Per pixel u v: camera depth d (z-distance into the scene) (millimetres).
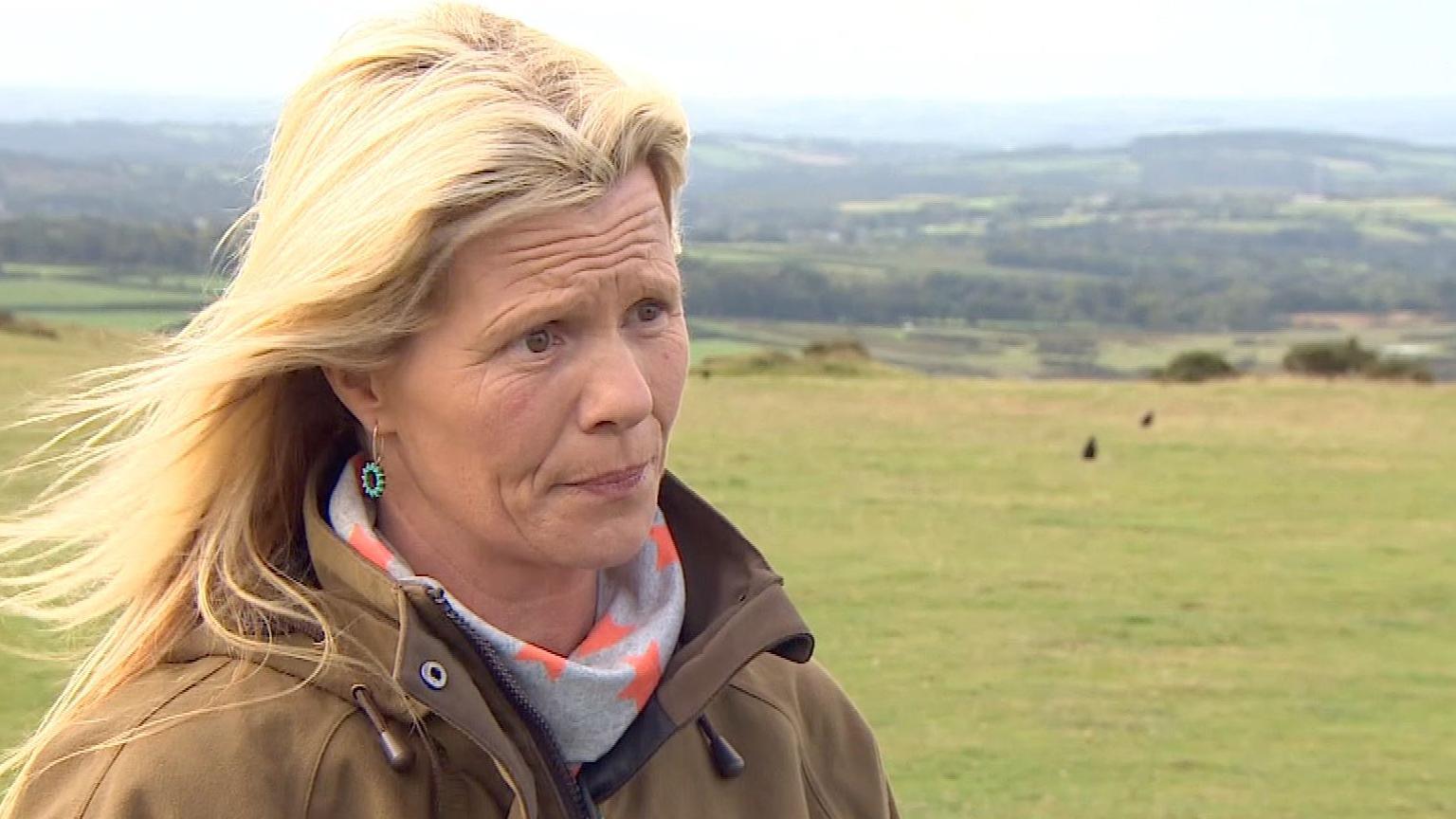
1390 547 25859
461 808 1771
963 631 19703
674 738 2041
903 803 13312
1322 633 20531
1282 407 39094
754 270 174375
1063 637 19734
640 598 2004
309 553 1925
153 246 105875
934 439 34375
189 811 1663
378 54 1759
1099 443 34594
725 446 32656
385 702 1769
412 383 1770
